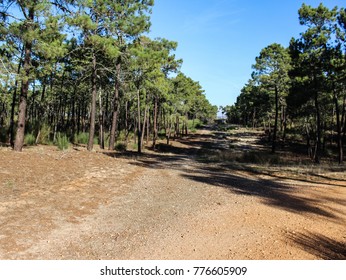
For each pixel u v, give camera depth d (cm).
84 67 2439
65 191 1002
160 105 3969
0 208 760
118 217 810
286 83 3350
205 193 1136
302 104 2828
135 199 1011
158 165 1939
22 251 559
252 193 1145
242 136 6184
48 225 700
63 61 2380
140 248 612
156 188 1205
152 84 2644
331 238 686
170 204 968
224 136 6266
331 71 2277
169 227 744
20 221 699
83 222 749
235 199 1039
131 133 4447
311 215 865
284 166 2031
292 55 2477
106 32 2050
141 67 2352
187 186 1266
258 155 2703
